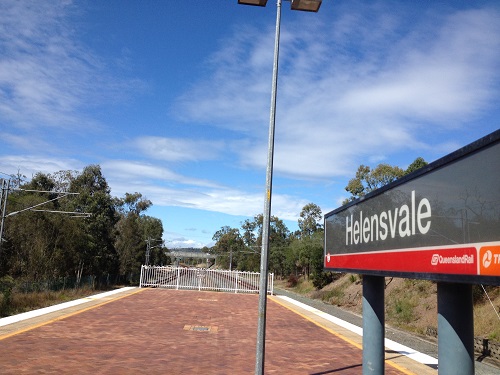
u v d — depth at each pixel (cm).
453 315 347
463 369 340
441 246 335
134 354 968
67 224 4162
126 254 6203
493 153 278
